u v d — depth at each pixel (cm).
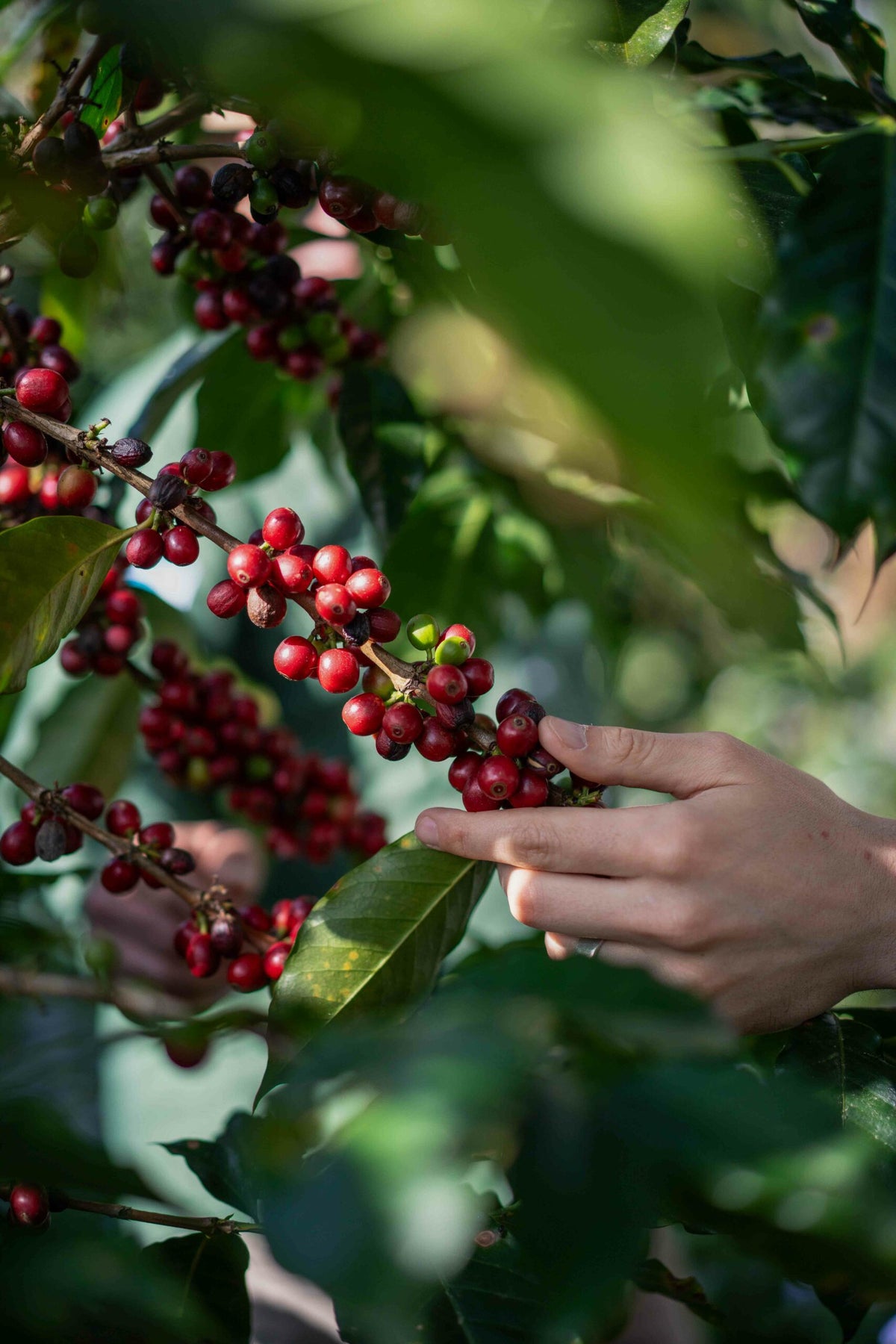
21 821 72
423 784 114
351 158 27
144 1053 95
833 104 78
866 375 59
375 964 69
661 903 68
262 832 98
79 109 68
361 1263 37
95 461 65
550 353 23
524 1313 60
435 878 70
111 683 90
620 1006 49
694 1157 42
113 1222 64
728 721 219
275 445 95
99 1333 51
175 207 73
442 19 24
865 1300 61
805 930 69
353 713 66
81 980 83
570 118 24
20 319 74
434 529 96
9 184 57
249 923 74
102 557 66
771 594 85
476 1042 44
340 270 96
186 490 65
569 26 37
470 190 23
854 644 225
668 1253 78
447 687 65
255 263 76
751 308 66
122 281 88
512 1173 46
